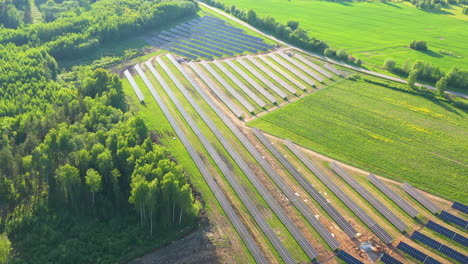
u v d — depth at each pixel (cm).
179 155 11250
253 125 12862
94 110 11275
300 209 9388
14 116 11556
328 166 10900
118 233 8812
